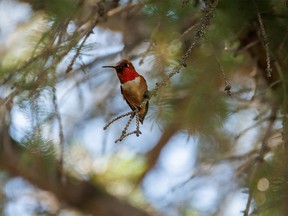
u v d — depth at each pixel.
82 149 13.10
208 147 12.00
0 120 8.98
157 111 9.66
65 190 13.69
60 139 8.24
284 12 8.11
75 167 13.36
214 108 9.63
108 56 10.78
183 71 9.77
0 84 7.94
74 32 7.74
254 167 8.63
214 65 9.52
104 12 9.23
